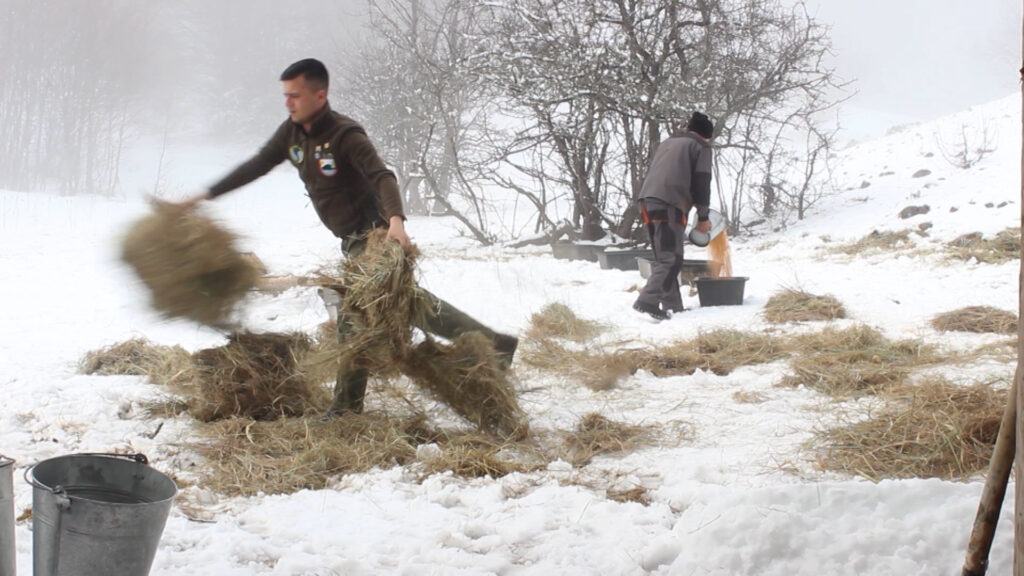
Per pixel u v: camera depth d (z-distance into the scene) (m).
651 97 15.05
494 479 4.21
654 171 8.73
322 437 4.63
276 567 3.17
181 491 3.93
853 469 4.17
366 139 5.04
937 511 3.29
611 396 5.73
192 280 4.77
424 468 4.28
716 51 15.76
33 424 4.92
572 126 15.52
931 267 10.95
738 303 9.23
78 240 16.00
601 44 15.10
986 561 2.69
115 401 5.40
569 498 3.87
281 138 5.19
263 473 4.17
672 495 3.86
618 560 3.22
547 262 13.56
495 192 26.92
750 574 3.06
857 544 3.12
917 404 4.73
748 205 19.05
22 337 7.71
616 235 15.53
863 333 6.76
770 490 3.46
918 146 19.89
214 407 5.01
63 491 2.37
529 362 6.53
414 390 5.49
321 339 5.41
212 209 4.92
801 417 5.07
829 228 15.55
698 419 5.13
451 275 11.62
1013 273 10.07
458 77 17.16
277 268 12.37
